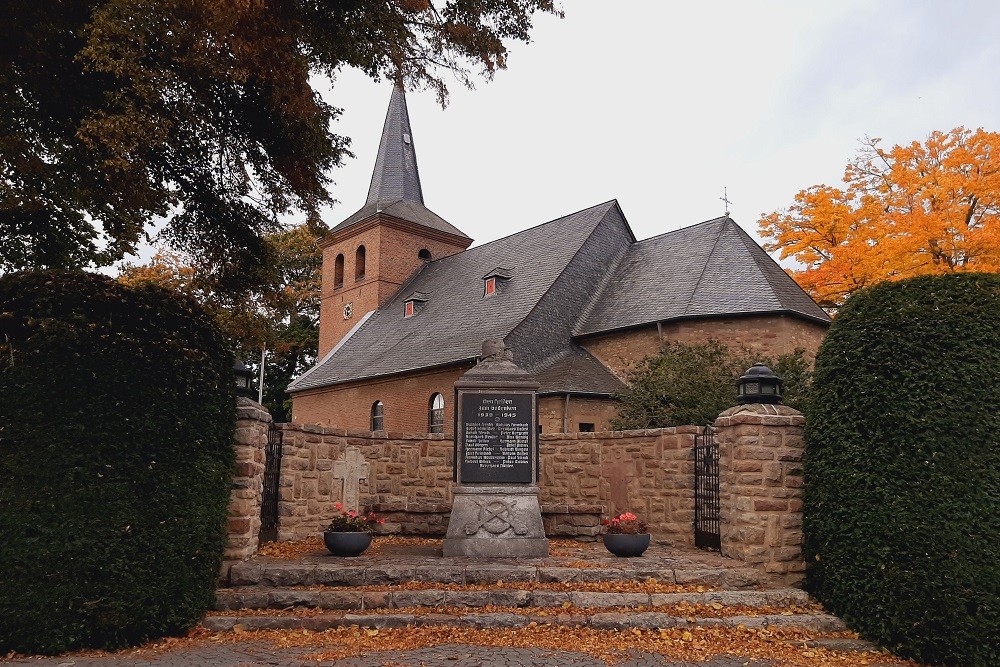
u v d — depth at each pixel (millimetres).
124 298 7270
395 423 29812
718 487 10594
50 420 6668
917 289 7883
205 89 9375
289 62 8609
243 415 8586
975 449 7055
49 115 9867
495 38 10133
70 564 6527
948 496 7016
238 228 11930
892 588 7129
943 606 6758
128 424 6969
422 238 41594
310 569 8086
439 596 7730
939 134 22062
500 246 35219
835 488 7969
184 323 7594
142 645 6723
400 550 10391
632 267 28703
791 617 7684
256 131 10562
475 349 25500
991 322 7391
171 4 7906
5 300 6992
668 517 11750
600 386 23359
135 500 6902
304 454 11734
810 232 23406
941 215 20312
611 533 9680
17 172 10797
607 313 26531
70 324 6895
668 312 23766
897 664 6805
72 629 6457
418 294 35719
